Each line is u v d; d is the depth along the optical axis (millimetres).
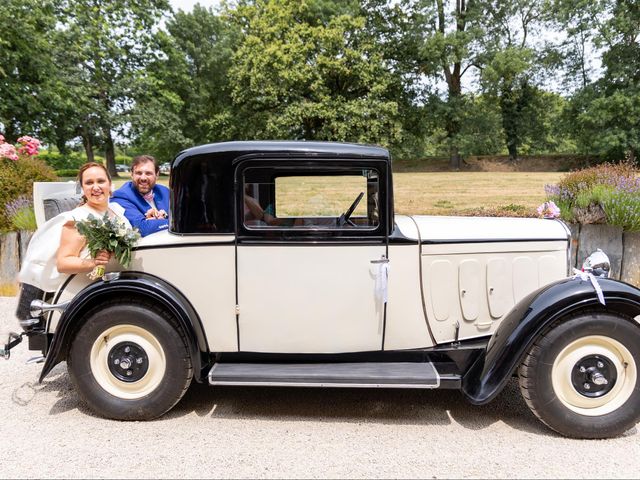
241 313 2848
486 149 28484
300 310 2844
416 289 2922
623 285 2584
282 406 3059
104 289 2703
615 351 2602
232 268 2809
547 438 2664
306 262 2799
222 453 2498
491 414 2947
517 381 3443
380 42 27484
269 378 2721
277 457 2463
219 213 2781
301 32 25109
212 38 34281
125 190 3529
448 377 2754
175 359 2775
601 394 2621
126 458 2447
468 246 2996
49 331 2961
